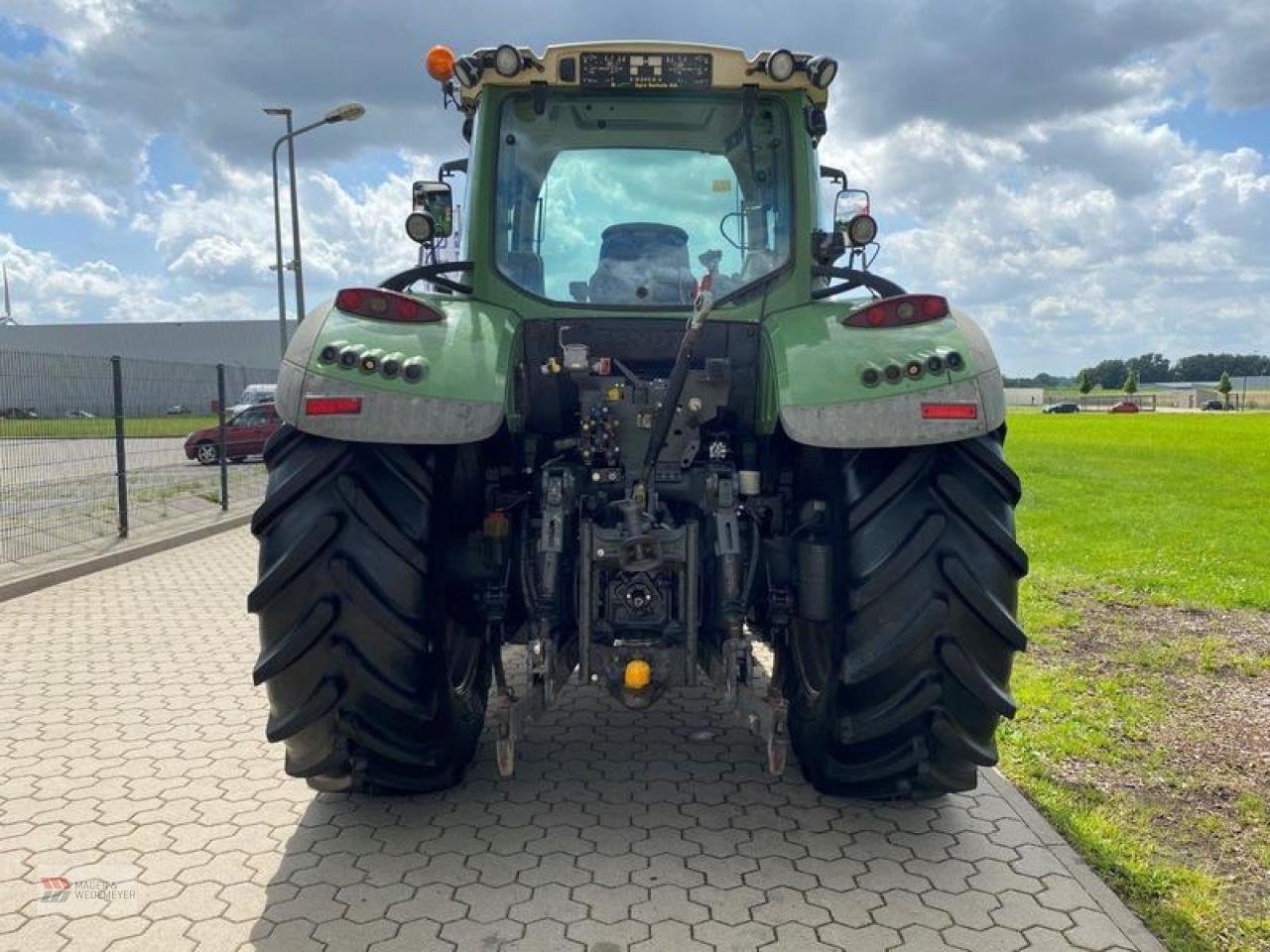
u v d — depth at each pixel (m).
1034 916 2.91
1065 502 15.25
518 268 3.88
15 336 57.44
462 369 3.14
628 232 3.89
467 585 3.46
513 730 3.14
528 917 2.89
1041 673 5.39
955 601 3.02
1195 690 5.12
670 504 3.69
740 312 3.81
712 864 3.21
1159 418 60.31
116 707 4.91
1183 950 2.76
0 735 4.49
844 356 3.17
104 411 10.80
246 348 57.47
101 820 3.57
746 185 3.91
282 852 3.30
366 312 3.25
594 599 3.38
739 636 3.26
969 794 3.77
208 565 9.55
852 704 3.13
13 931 2.83
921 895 3.02
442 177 4.69
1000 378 3.16
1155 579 8.20
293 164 21.00
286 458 3.13
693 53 3.80
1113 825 3.54
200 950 2.73
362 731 3.11
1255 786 3.90
